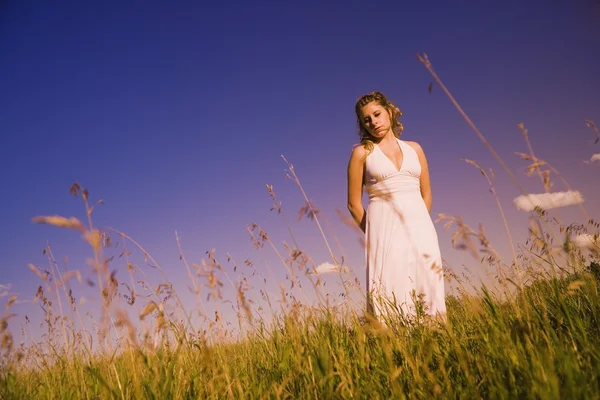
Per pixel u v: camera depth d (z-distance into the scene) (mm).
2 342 2471
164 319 2242
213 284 2531
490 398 1752
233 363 2797
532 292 2537
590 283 2424
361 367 2154
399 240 3553
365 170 3850
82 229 1942
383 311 2895
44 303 3014
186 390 2371
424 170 3992
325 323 2633
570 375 1608
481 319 2350
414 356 2211
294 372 2340
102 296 2107
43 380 2883
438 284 3404
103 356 2738
